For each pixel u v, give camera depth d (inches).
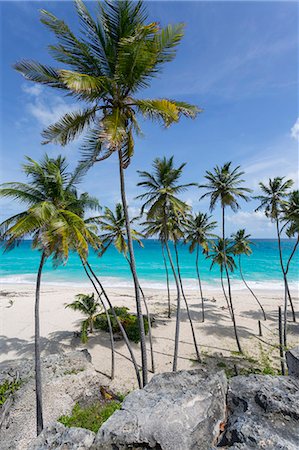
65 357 554.6
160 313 1063.0
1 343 759.7
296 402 203.8
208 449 173.0
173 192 624.7
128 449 170.6
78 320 952.9
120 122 352.8
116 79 367.2
